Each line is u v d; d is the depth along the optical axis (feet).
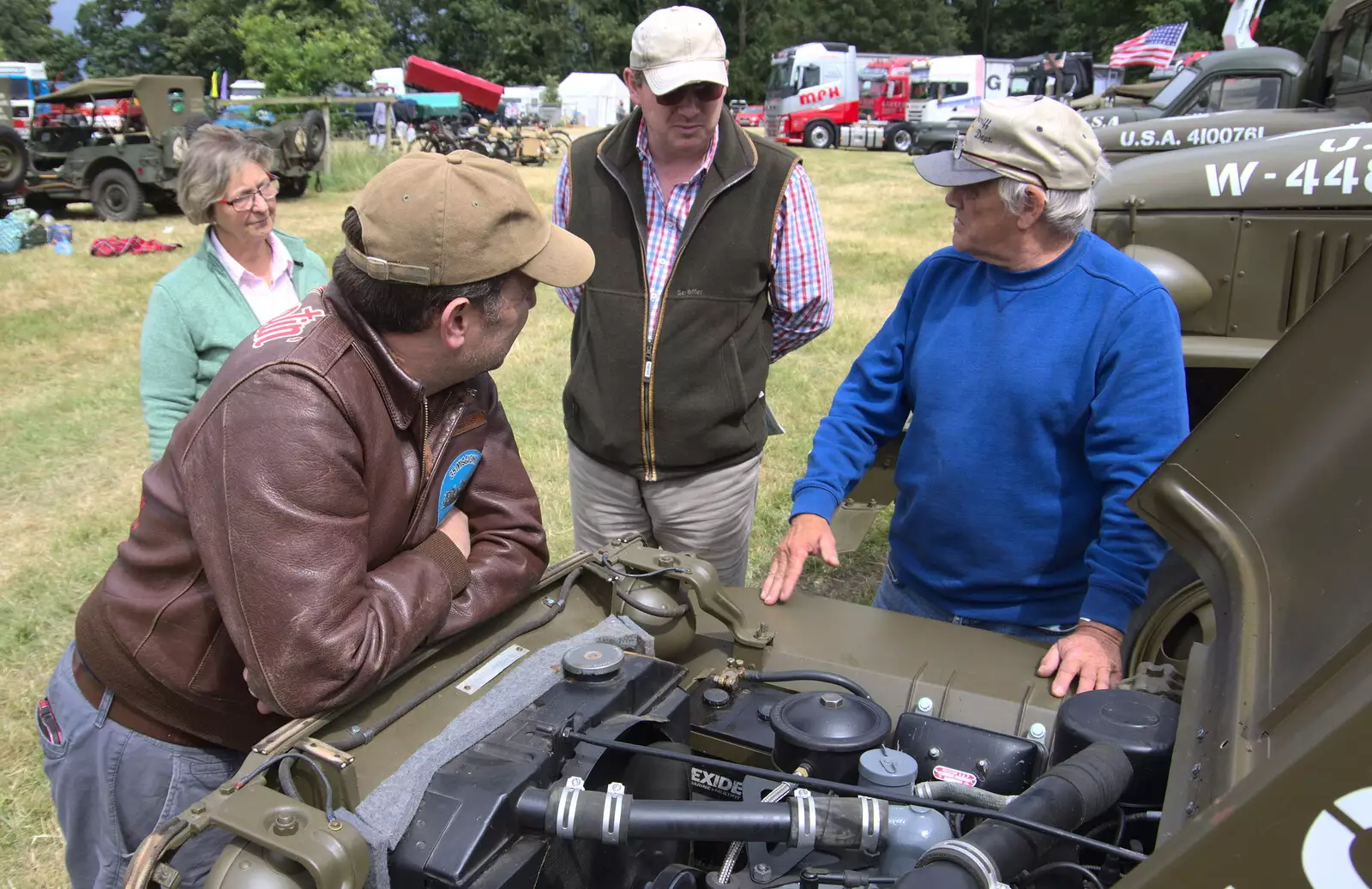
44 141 51.29
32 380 23.43
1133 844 4.83
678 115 8.80
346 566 4.88
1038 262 7.23
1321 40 22.11
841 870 5.02
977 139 6.98
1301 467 4.64
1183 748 4.31
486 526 6.24
